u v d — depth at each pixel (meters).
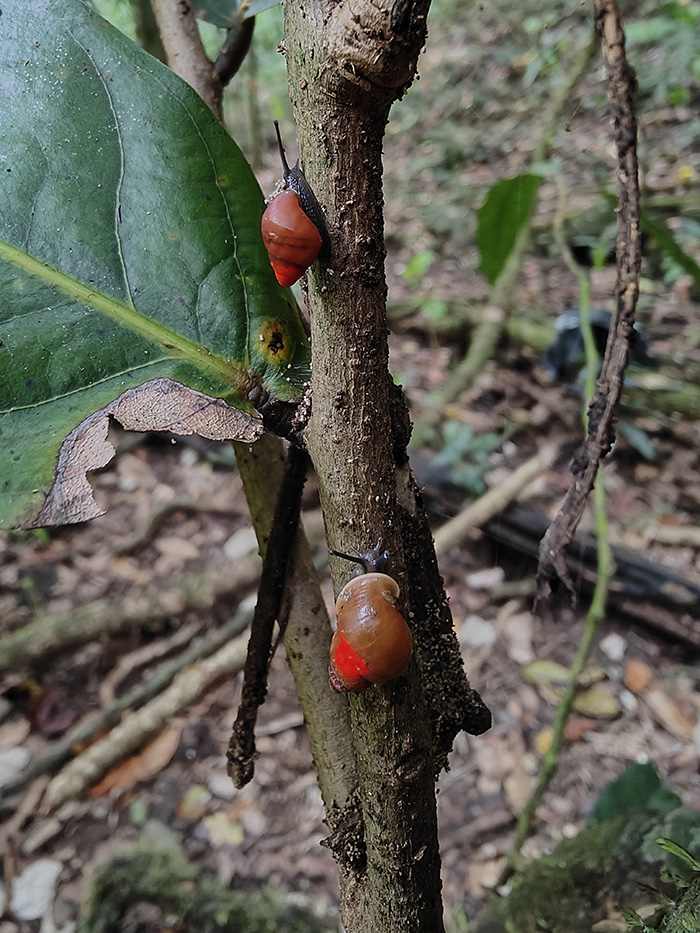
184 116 0.22
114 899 0.50
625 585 0.72
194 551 0.86
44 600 0.80
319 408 0.18
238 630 0.72
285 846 0.57
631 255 0.17
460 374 1.00
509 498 0.79
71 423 0.19
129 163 0.21
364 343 0.17
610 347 0.18
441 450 0.93
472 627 0.75
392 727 0.18
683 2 1.51
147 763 0.64
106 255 0.21
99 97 0.22
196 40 0.25
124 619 0.74
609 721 0.64
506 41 1.85
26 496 0.18
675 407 0.89
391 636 0.17
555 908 0.34
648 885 0.32
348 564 0.18
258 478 0.23
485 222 0.46
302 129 0.16
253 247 0.22
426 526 0.22
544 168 0.85
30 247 0.21
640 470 0.87
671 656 0.70
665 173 1.30
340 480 0.18
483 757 0.63
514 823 0.57
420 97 1.86
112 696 0.71
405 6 0.13
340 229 0.16
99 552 0.86
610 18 0.16
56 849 0.58
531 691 0.68
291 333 0.21
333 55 0.14
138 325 0.20
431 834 0.20
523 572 0.80
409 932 0.20
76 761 0.64
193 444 0.98
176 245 0.21
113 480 0.97
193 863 0.56
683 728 0.63
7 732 0.68
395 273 1.36
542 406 0.98
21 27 0.22
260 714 0.68
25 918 0.54
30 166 0.21
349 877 0.22
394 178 1.66
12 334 0.20
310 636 0.23
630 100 0.16
